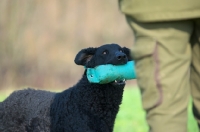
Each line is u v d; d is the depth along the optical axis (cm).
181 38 683
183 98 691
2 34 4534
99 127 1192
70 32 4659
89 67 1203
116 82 1131
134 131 1748
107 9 4788
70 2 4684
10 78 4469
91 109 1181
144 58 692
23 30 4559
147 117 705
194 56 734
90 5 4741
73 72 4503
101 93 1178
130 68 1110
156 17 669
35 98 1291
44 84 4469
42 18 4616
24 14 4569
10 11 4553
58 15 4647
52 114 1230
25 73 4506
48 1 4631
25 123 1277
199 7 664
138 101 2623
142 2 677
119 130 1770
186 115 700
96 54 1196
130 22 707
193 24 698
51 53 4556
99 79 1108
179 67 688
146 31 686
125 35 4803
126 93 2991
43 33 4591
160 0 667
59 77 4503
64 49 4594
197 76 741
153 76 684
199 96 749
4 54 4506
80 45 4659
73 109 1191
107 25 4766
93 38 4722
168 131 682
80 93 1190
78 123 1177
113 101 1199
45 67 4509
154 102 688
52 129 1225
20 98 1305
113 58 1105
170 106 684
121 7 714
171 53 679
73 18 4688
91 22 4741
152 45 680
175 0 663
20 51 4525
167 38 679
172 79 682
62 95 1236
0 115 1317
